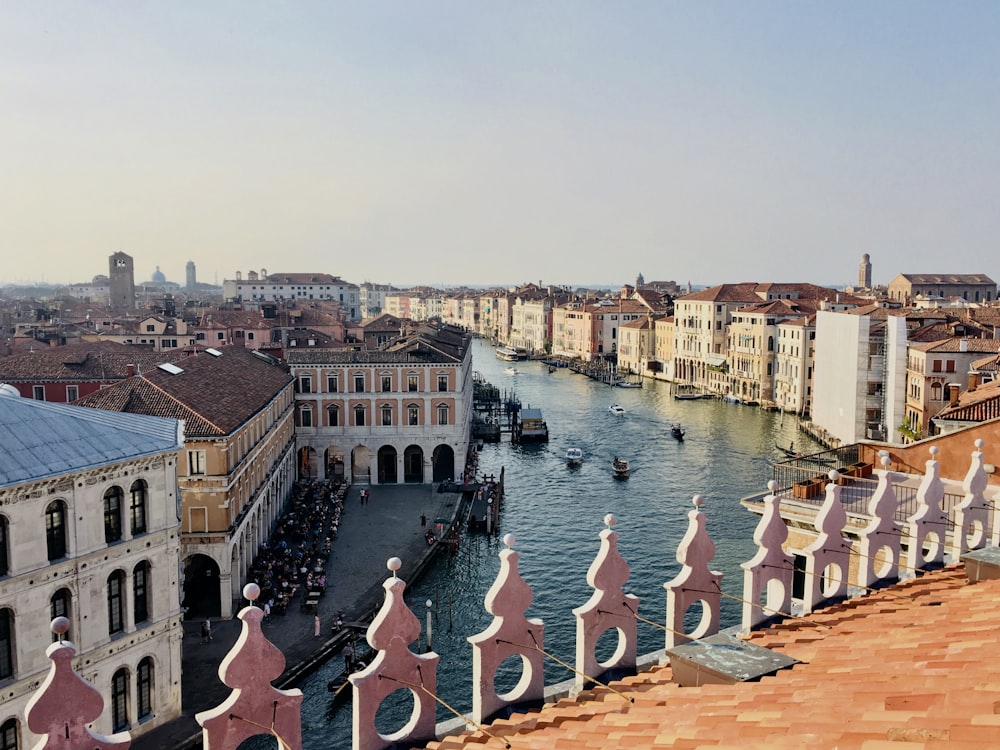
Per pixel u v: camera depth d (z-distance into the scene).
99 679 34.16
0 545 30.19
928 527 17.55
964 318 115.31
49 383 85.88
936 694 8.23
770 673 10.99
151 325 136.50
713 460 100.50
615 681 12.63
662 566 62.25
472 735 10.73
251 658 9.88
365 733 10.64
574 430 122.62
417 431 87.88
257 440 62.91
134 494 35.91
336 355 88.38
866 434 103.06
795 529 31.52
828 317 114.19
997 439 30.09
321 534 70.19
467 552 66.94
